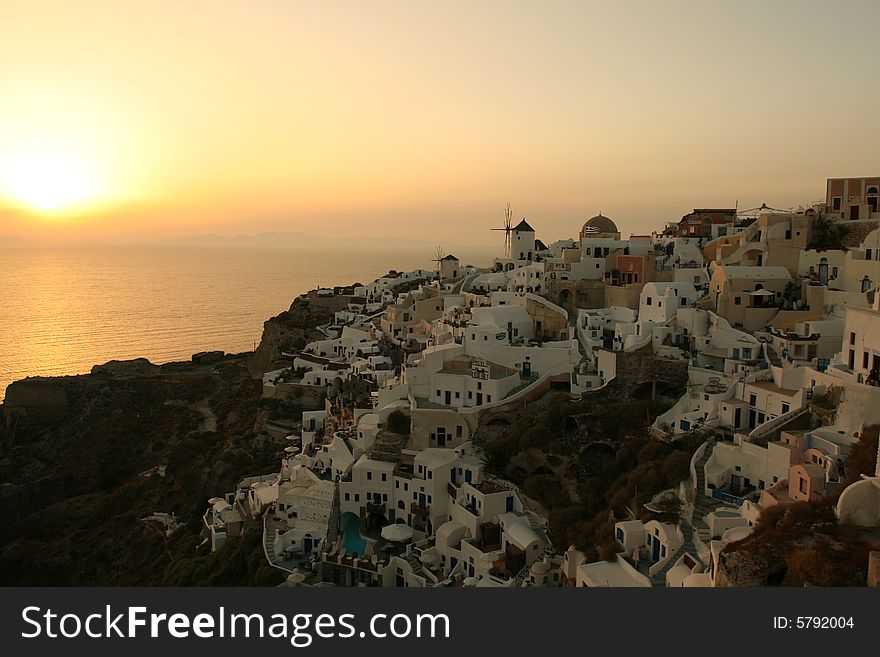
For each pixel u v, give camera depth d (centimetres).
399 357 13200
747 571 4234
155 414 16738
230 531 9212
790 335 8138
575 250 13338
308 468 9462
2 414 16962
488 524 7319
